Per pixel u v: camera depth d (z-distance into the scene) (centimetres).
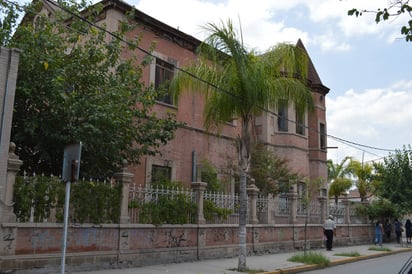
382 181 3139
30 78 1212
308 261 1578
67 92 1257
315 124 2897
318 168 2841
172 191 1471
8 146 1037
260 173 2017
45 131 1227
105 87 1334
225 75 1304
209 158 2141
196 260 1502
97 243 1211
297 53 1401
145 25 1925
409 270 534
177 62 2045
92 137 1246
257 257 1703
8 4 1291
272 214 1933
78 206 1169
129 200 1327
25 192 1067
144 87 1620
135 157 1466
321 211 2331
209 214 1595
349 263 1777
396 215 2930
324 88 2991
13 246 1023
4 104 1045
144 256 1334
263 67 1305
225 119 1369
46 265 1082
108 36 1747
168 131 1506
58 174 1366
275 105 1379
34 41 1240
